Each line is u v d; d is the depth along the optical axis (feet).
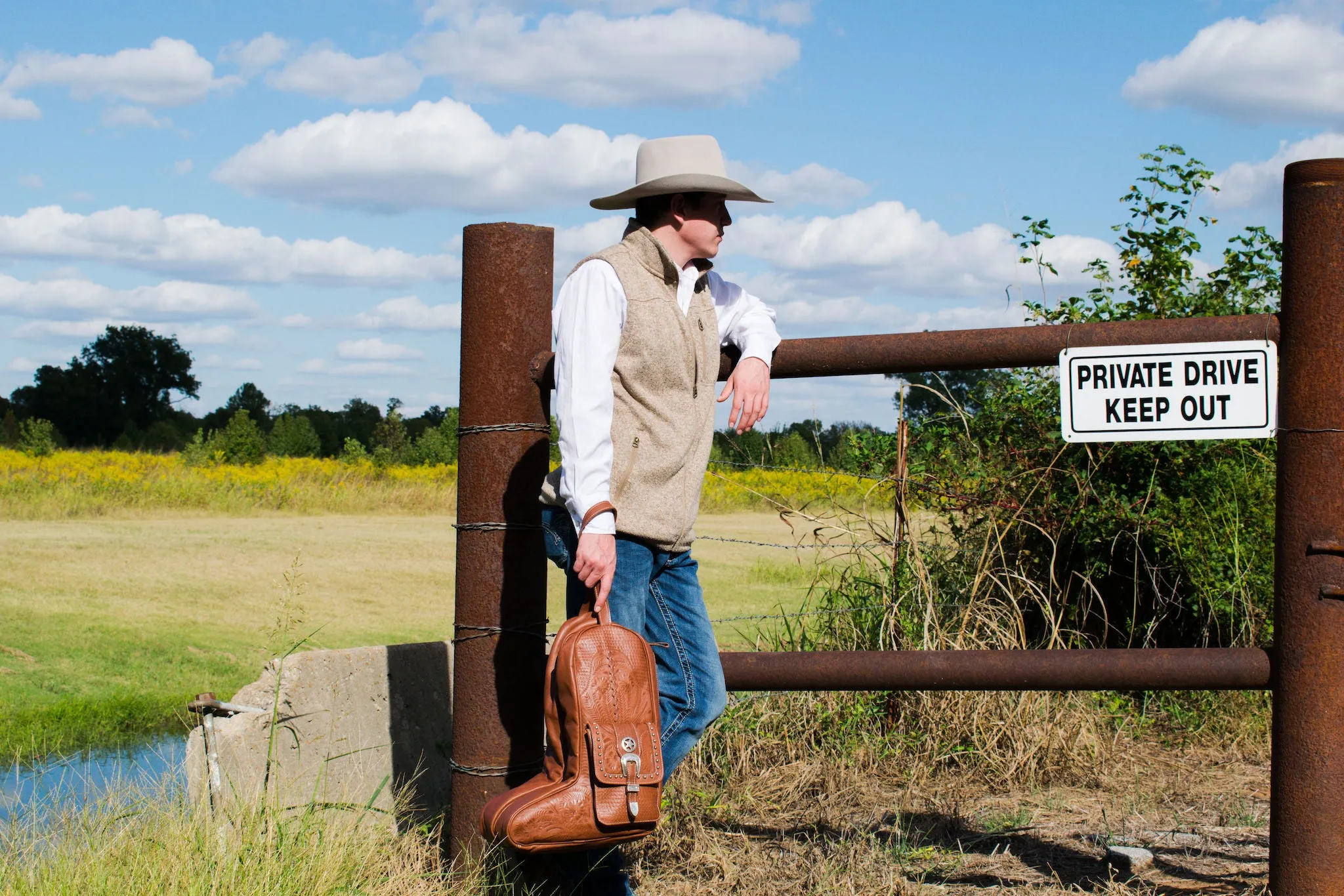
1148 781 14.26
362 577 33.09
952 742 14.78
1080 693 15.43
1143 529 17.71
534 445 10.28
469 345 10.28
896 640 15.96
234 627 24.39
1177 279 20.92
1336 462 8.71
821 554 18.58
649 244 8.84
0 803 11.27
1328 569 8.73
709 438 9.16
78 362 234.17
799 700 15.14
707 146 9.29
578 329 8.55
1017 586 17.92
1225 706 16.56
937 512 18.78
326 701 11.19
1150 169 21.04
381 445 107.65
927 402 21.01
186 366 241.14
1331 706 8.75
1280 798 8.98
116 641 22.52
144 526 47.85
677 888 10.51
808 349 9.94
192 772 10.15
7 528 45.16
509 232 10.18
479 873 9.77
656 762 8.27
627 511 8.75
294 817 10.11
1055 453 18.56
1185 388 9.30
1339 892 8.76
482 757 10.14
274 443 132.77
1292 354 8.87
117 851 9.12
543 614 10.41
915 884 10.48
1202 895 9.89
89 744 15.93
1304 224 8.77
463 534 10.28
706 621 9.35
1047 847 11.57
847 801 13.33
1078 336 9.50
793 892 10.29
